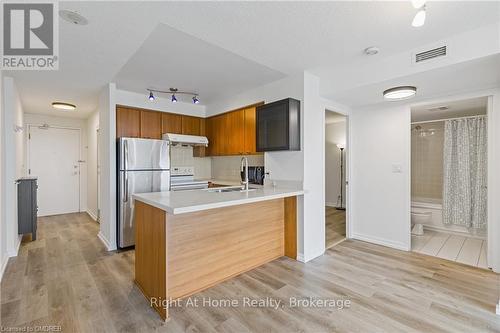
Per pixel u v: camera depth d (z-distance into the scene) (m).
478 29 2.01
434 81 2.57
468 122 3.95
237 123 4.05
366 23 1.94
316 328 1.78
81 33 1.99
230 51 2.44
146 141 3.58
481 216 3.84
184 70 3.01
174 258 2.15
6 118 3.01
